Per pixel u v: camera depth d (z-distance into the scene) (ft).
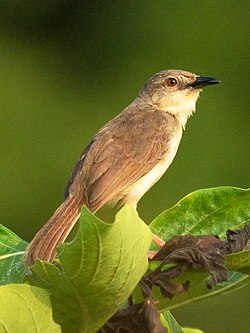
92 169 30.91
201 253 18.51
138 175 31.81
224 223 21.85
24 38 72.38
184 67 70.90
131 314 18.25
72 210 29.04
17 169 65.51
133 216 17.03
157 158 32.68
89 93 70.95
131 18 72.54
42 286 17.72
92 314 17.93
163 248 19.34
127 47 72.18
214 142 66.13
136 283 17.69
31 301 17.08
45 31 72.84
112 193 30.81
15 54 71.41
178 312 55.16
